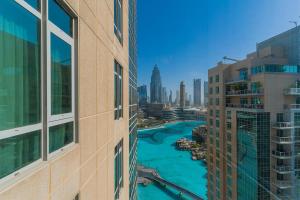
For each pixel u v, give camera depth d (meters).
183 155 123.44
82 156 5.23
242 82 37.44
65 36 4.59
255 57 39.03
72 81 4.89
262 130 31.83
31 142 3.46
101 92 6.92
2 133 2.88
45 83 3.78
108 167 7.88
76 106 5.02
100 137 6.80
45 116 3.76
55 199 3.88
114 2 9.66
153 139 176.25
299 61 33.75
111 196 8.46
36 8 3.62
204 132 151.00
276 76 32.16
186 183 80.75
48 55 3.87
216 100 44.53
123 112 12.21
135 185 22.80
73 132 4.95
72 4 4.63
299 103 32.25
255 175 31.77
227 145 40.19
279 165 31.48
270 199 31.28
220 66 42.53
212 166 46.19
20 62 3.27
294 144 31.27
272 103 31.98
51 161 3.77
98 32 6.61
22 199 3.00
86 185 5.48
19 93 3.24
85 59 5.47
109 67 8.11
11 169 3.02
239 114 36.19
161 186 73.56
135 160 22.94
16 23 3.19
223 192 41.22
